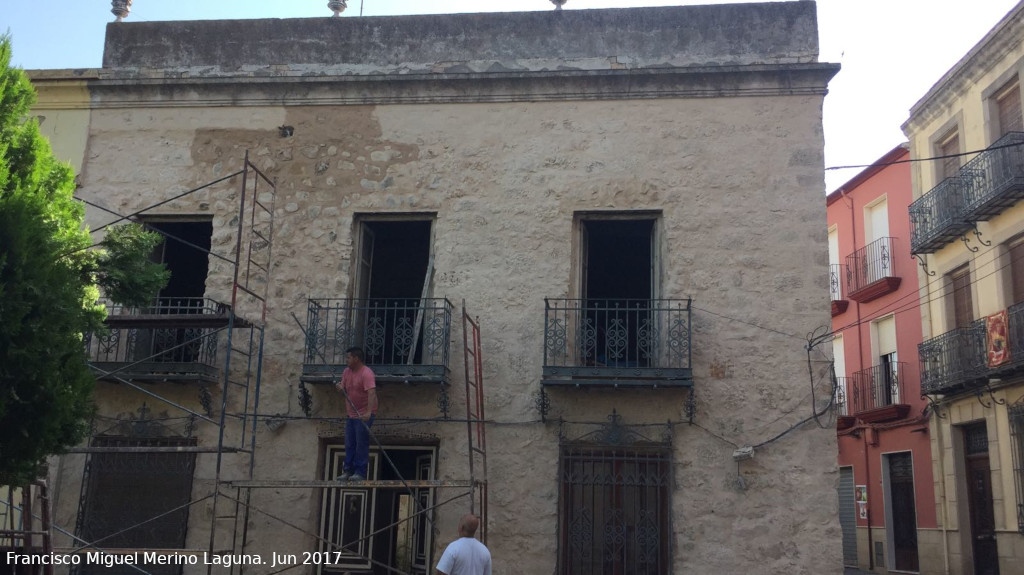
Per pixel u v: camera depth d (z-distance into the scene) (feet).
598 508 31.27
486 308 33.19
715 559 30.25
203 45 37.17
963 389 53.88
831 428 30.83
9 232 21.31
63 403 21.63
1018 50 50.85
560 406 31.94
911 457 61.77
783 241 32.63
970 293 56.13
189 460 32.86
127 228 28.17
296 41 36.70
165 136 36.29
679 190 33.55
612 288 39.50
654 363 32.30
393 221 35.17
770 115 33.78
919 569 59.00
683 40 35.09
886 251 67.21
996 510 50.47
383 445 33.06
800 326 31.81
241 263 34.68
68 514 32.40
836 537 29.99
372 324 33.65
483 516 30.40
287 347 33.65
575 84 34.78
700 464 30.99
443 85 35.29
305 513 32.01
